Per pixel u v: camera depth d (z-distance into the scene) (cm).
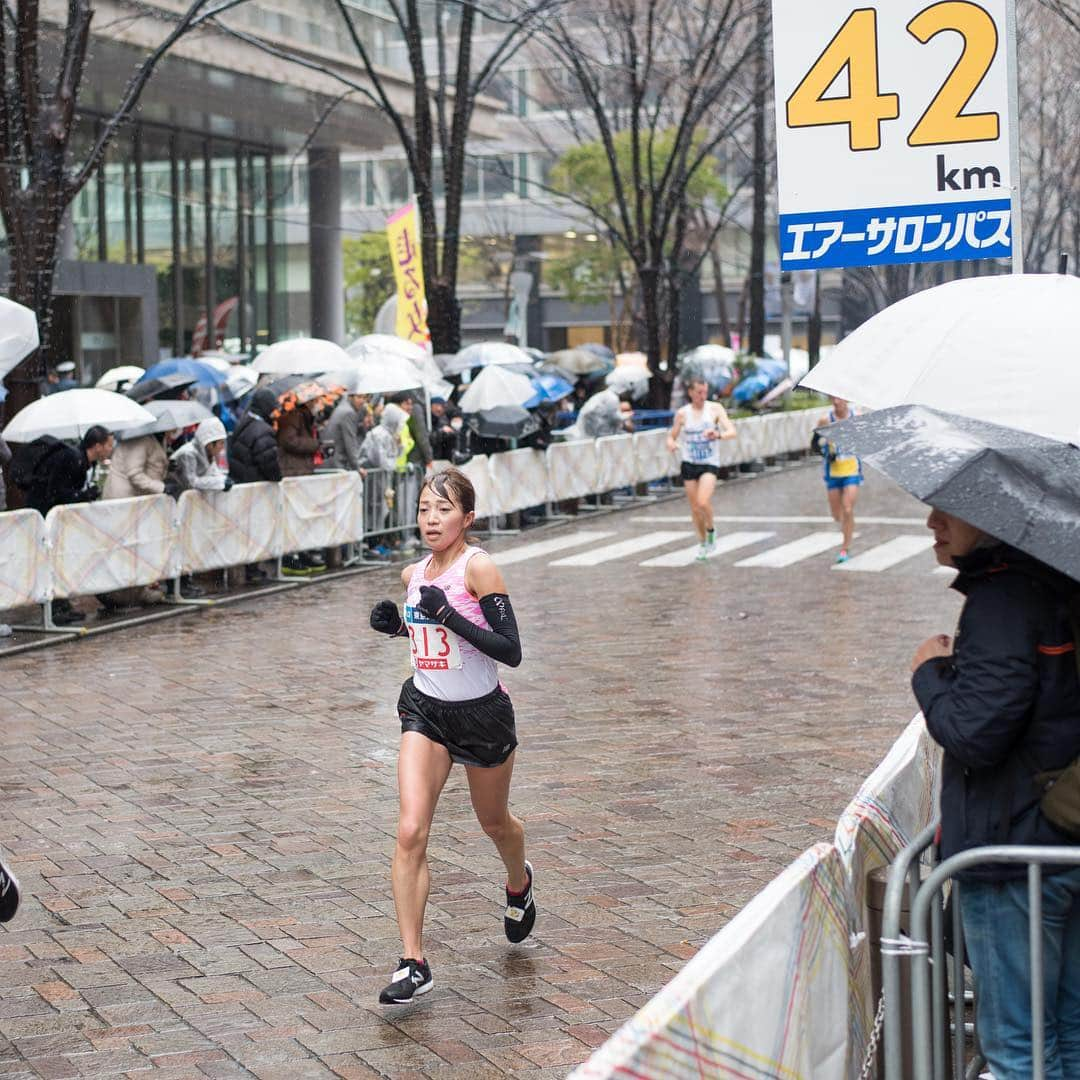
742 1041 282
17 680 1100
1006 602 341
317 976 551
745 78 3509
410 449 1850
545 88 4806
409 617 538
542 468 2088
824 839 700
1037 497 339
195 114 2997
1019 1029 358
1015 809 350
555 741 897
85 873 670
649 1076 241
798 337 6384
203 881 657
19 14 1507
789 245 600
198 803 778
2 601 1219
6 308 1028
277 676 1109
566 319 6219
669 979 542
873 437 365
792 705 980
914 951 354
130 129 3006
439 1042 492
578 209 5178
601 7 2861
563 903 623
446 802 779
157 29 2323
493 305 6244
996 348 393
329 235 3575
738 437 2814
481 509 1936
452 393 2266
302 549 1600
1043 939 355
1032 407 388
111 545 1327
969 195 583
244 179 3419
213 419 1461
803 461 3212
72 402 1345
